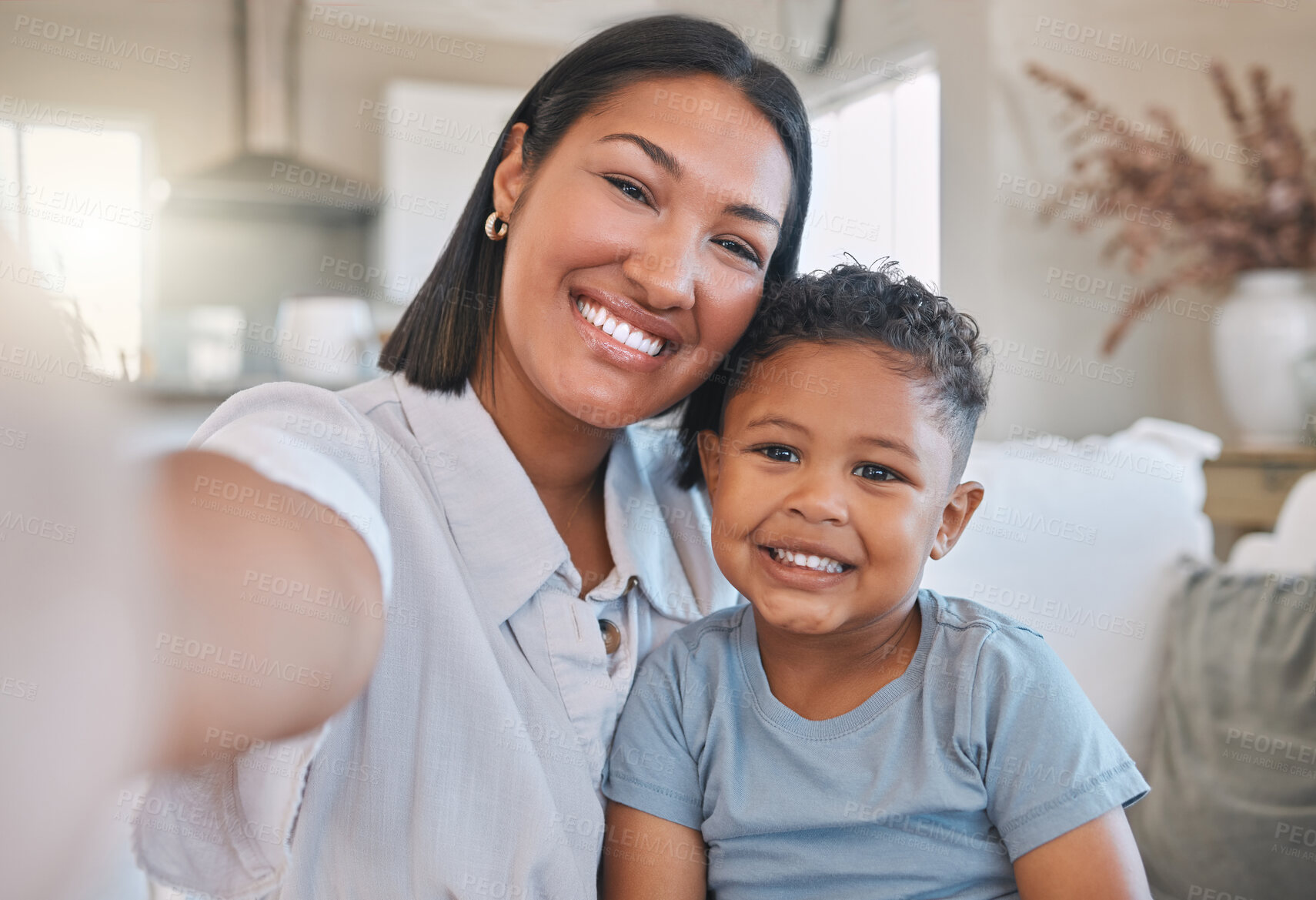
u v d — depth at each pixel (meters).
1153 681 1.49
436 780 0.72
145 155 4.50
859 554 0.84
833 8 3.22
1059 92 3.27
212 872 0.60
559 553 0.84
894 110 3.24
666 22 0.88
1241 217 3.15
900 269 1.03
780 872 0.84
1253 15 3.28
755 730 0.89
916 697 0.86
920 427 0.85
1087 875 0.78
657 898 0.86
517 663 0.80
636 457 1.00
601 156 0.84
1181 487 1.60
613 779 0.87
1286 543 1.74
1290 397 2.68
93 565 0.29
